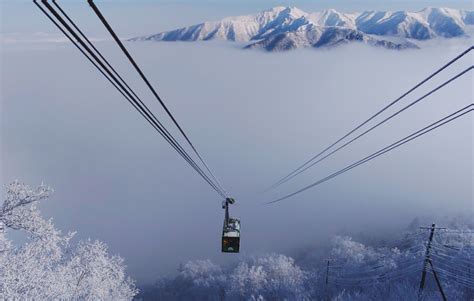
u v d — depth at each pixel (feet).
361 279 193.77
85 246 102.32
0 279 68.64
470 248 167.84
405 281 169.27
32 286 73.72
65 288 86.38
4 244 69.92
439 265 165.17
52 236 71.56
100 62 32.83
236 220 99.04
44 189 67.51
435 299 130.11
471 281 151.23
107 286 108.06
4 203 65.72
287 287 206.90
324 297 189.06
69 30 27.43
